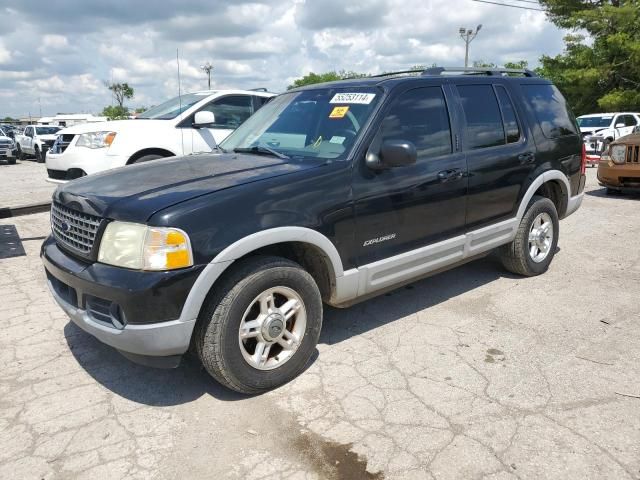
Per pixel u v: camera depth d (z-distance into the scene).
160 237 2.79
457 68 4.64
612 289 4.95
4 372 3.53
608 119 19.77
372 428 2.87
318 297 3.39
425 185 3.93
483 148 4.49
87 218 3.13
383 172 3.69
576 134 5.61
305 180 3.30
